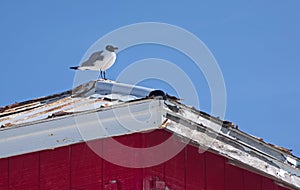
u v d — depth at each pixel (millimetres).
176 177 15266
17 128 15648
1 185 15875
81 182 15195
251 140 17125
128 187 14781
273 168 17203
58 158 15500
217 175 16141
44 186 15508
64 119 15289
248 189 16750
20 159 15828
